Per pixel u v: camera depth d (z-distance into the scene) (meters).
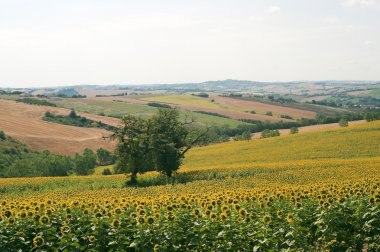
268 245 13.47
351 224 15.77
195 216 15.11
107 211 16.41
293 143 77.62
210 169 55.41
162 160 54.97
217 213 15.72
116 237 13.97
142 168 54.56
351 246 15.33
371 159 55.22
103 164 94.50
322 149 68.38
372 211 15.88
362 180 30.31
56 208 18.06
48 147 99.31
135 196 31.20
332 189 21.91
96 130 122.12
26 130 109.56
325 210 15.73
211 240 13.91
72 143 104.44
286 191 21.88
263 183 38.84
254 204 17.88
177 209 16.27
